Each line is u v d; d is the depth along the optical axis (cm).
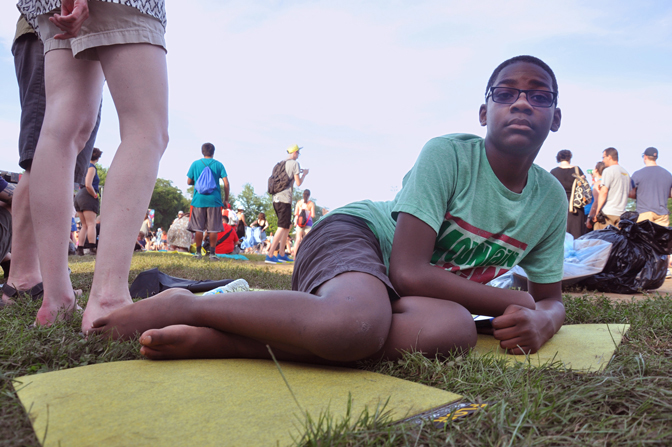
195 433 100
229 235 1230
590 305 298
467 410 114
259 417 110
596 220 784
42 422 102
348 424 100
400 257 178
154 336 144
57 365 146
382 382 137
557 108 203
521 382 130
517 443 96
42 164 191
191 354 152
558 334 220
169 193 7400
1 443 91
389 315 148
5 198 301
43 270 192
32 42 238
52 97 199
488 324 218
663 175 758
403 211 182
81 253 981
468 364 148
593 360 168
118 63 186
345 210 214
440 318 157
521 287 397
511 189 200
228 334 152
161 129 195
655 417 108
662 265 492
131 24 185
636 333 213
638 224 503
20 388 121
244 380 135
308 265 188
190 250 1498
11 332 166
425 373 144
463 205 193
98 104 209
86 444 93
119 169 185
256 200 7662
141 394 121
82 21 168
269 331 141
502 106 185
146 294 305
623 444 95
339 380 138
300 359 151
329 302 140
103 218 185
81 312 201
